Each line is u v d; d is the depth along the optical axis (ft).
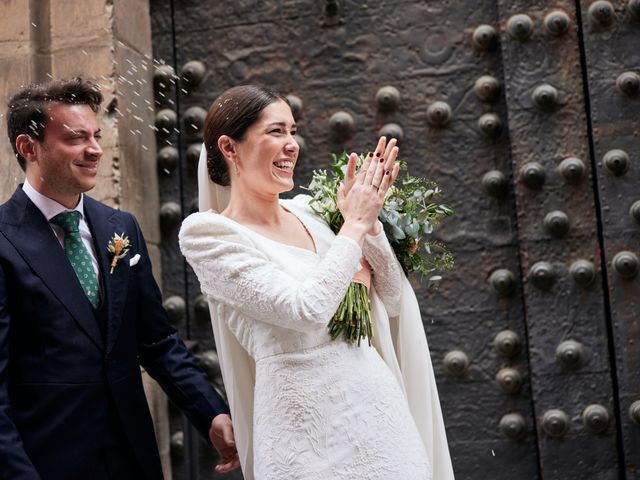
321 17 14.65
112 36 13.60
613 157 13.29
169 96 14.92
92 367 9.24
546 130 13.69
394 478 8.36
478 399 13.84
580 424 13.34
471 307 13.96
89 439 9.12
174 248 14.71
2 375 8.74
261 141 8.96
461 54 14.26
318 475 8.27
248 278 8.46
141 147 14.26
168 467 14.16
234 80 14.84
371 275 9.43
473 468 13.79
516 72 13.80
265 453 8.47
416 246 9.81
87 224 9.86
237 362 9.27
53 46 13.74
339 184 9.73
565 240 13.55
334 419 8.39
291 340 8.55
